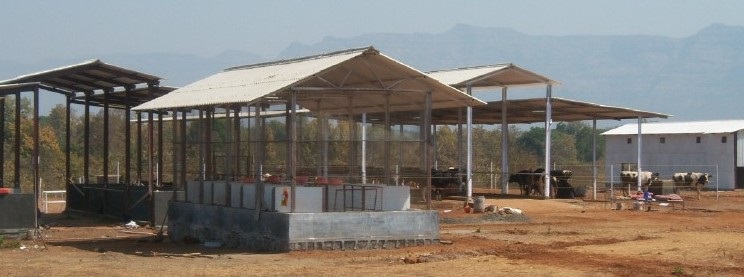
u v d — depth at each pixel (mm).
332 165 28734
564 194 48031
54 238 29422
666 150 65750
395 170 29328
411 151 29156
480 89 48156
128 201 35719
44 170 63219
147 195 34094
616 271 20109
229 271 19938
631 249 24500
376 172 29672
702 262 21750
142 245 27266
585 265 21062
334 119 28359
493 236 28297
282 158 27797
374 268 20406
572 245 25562
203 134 29328
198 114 30172
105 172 39719
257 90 24859
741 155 63500
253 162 27438
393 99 27547
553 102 45781
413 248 24375
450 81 44094
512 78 45781
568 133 121188
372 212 24344
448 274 19531
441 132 73375
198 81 31781
